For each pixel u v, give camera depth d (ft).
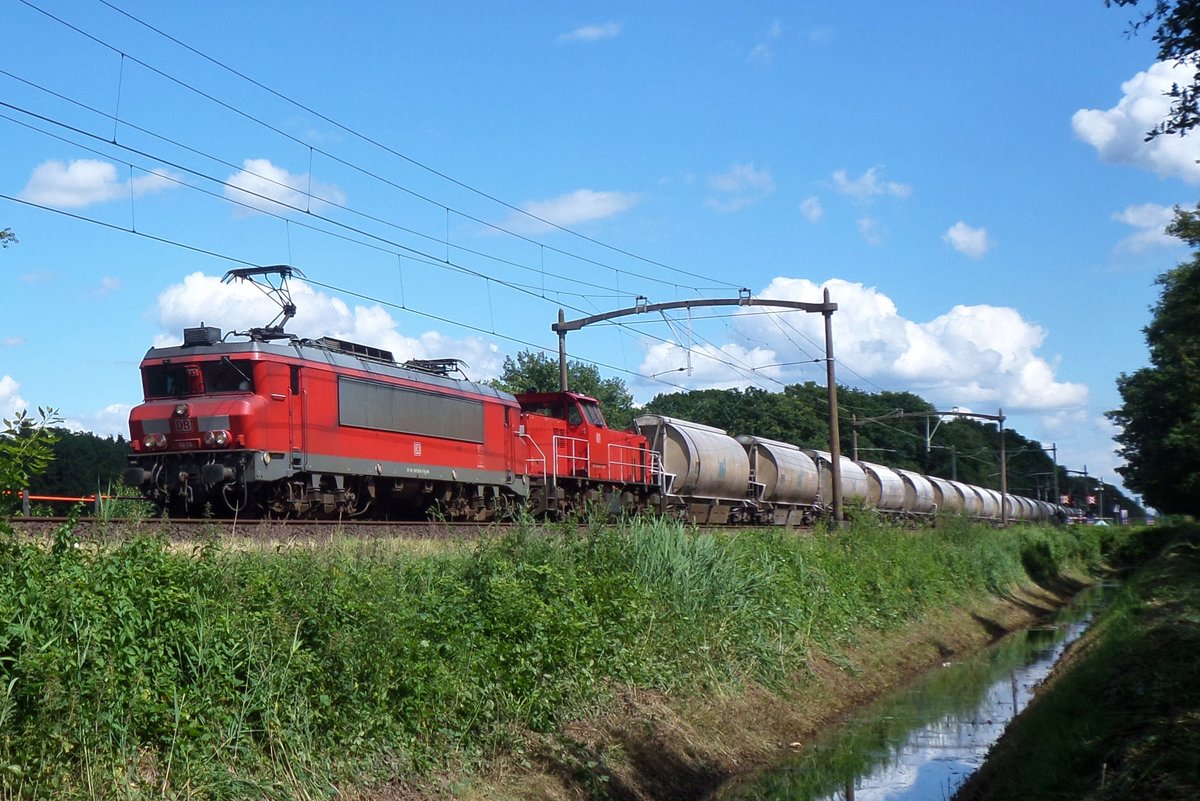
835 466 118.11
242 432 67.51
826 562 82.64
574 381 182.80
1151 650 53.11
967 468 372.58
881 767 53.42
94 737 27.14
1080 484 517.96
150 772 28.27
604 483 105.91
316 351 74.43
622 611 52.39
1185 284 95.20
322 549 43.27
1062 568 187.21
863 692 69.97
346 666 34.65
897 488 174.81
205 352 70.23
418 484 84.07
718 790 47.52
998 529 183.83
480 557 47.96
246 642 32.86
